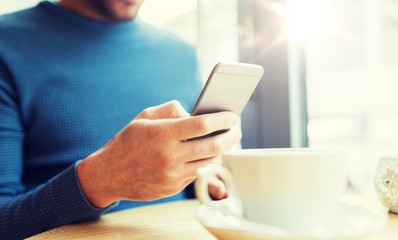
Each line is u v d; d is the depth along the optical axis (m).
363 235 0.28
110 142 0.54
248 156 0.32
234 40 1.42
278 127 1.24
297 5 1.19
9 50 0.84
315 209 0.31
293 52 1.20
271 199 0.32
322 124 2.11
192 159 0.46
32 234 0.54
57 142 0.86
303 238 0.26
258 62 1.29
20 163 0.80
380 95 2.19
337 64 2.07
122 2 0.97
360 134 2.23
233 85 0.44
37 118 0.85
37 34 0.91
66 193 0.52
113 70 0.96
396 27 2.28
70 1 1.00
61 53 0.90
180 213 0.57
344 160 0.33
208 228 0.32
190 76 1.14
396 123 2.15
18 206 0.56
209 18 1.53
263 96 1.27
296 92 1.21
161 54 1.08
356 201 0.60
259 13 1.28
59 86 0.87
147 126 0.46
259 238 0.28
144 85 1.00
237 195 0.35
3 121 0.78
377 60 2.21
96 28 0.97
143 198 0.51
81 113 0.88
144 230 0.47
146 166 0.47
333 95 2.09
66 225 0.52
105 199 0.52
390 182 0.48
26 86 0.83
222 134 0.48
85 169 0.53
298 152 0.35
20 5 1.86
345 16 2.04
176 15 1.50
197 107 0.44
